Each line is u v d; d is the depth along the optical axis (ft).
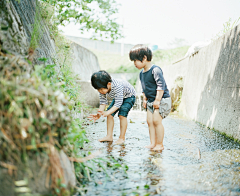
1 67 4.65
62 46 16.75
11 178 3.98
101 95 10.93
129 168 6.80
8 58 5.05
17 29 7.49
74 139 5.83
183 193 5.24
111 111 9.73
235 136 10.91
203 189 5.47
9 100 3.98
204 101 16.28
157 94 8.85
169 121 17.78
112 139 10.51
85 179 5.86
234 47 12.19
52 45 13.44
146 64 9.29
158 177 6.15
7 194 3.91
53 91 4.82
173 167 6.97
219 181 5.97
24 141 4.09
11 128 3.97
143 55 9.09
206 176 6.29
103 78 9.59
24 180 4.05
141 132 12.66
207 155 8.42
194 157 8.08
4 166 3.93
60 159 4.68
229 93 12.09
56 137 4.76
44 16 13.14
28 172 4.09
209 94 15.40
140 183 5.74
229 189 5.49
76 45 32.17
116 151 8.66
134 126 14.78
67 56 17.34
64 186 4.42
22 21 8.36
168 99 9.06
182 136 11.91
